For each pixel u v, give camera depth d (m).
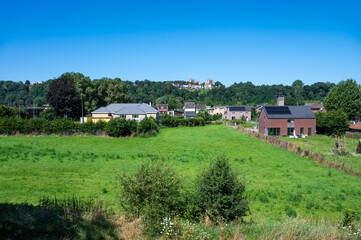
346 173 22.84
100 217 9.95
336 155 32.16
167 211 9.85
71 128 41.53
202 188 10.84
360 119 69.44
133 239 8.80
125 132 42.59
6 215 9.33
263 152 31.72
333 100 67.50
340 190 17.95
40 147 29.19
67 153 26.27
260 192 17.02
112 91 89.56
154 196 9.62
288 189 17.80
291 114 58.72
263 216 13.32
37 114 82.81
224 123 82.81
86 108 81.19
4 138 35.06
